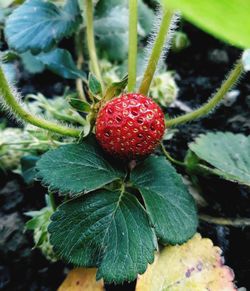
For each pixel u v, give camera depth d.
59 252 0.13
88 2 0.20
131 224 0.13
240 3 0.05
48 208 0.17
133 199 0.14
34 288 0.18
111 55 0.23
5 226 0.19
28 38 0.19
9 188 0.21
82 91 0.22
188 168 0.19
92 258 0.13
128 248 0.13
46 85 0.26
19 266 0.18
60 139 0.19
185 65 0.28
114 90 0.15
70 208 0.13
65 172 0.14
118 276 0.13
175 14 0.15
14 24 0.19
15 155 0.20
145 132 0.14
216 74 0.27
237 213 0.18
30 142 0.18
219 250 0.16
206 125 0.23
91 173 0.14
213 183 0.19
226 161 0.18
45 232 0.16
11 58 0.25
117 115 0.14
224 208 0.19
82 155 0.14
